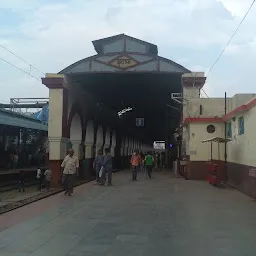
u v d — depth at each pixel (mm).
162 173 30812
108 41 23109
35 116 43719
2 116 27797
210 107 23438
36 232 8398
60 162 20250
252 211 11172
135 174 22781
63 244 7332
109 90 28844
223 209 11547
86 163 27750
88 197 14578
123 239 7738
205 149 22625
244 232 8375
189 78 22766
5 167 29844
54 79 20734
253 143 14148
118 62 21953
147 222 9531
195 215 10508
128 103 36406
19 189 19531
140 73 21953
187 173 23266
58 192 16688
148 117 48094
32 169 28828
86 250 6895
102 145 35000
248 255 6559
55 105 20766
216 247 7105
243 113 15891
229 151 19594
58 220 9820
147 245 7266
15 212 11164
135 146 67875
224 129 22203
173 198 14156
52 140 20500
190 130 22797
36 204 12812
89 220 9805
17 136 33281
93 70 21766
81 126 26078
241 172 16266
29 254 6617
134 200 13641
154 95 31609
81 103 25766
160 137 82875
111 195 15172
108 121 37531
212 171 19344
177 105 31828
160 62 22281
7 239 7730
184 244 7340
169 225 9156
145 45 22766
